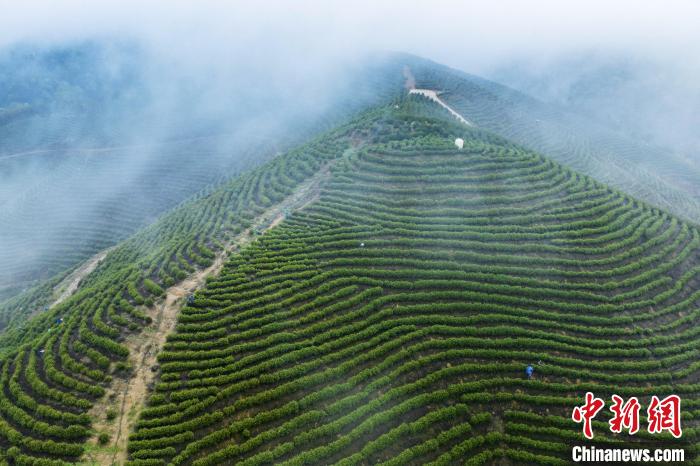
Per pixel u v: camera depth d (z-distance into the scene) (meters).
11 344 52.19
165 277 54.50
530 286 52.28
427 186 68.06
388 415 37.91
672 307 51.00
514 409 39.78
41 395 40.31
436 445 36.25
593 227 61.16
